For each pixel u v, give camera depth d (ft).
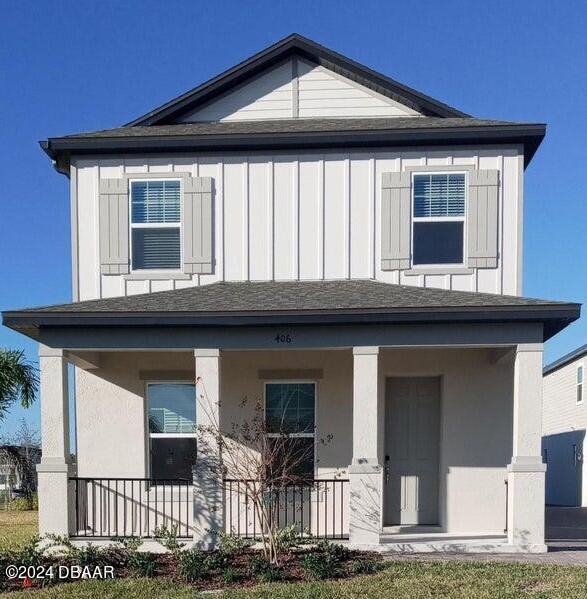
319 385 33.55
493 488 32.73
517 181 33.78
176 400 34.12
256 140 33.91
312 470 33.45
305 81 37.73
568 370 70.59
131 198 34.86
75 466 33.14
